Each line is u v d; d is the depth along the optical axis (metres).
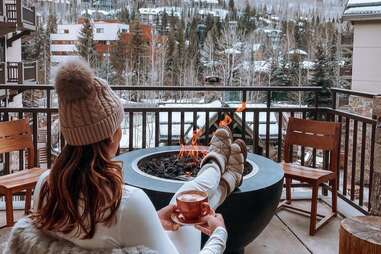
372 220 2.26
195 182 2.05
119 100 1.18
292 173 3.31
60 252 1.10
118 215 1.09
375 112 2.91
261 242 3.09
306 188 4.28
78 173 1.10
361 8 7.15
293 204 3.83
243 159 2.50
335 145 3.53
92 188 1.09
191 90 4.06
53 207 1.12
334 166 3.55
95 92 1.11
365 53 7.43
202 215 1.54
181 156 3.13
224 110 3.95
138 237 1.11
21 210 3.59
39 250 1.12
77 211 1.09
